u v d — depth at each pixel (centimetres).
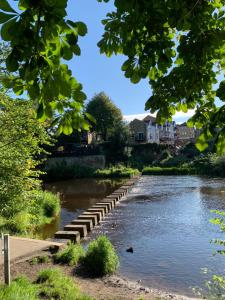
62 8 189
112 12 321
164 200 2384
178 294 799
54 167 4409
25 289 644
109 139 5941
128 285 843
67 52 216
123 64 340
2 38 193
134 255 1128
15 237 1098
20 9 192
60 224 1647
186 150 5938
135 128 7269
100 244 950
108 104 6388
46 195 1916
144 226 1574
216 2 334
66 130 303
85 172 4538
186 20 288
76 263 937
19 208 1224
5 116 1019
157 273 953
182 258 1088
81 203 2420
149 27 315
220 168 4138
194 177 4047
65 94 215
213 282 873
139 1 253
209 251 1152
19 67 214
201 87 369
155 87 378
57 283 721
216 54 348
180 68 362
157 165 5491
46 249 992
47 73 215
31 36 196
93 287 799
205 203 2181
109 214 1898
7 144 1016
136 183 3569
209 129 296
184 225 1573
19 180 1066
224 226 654
